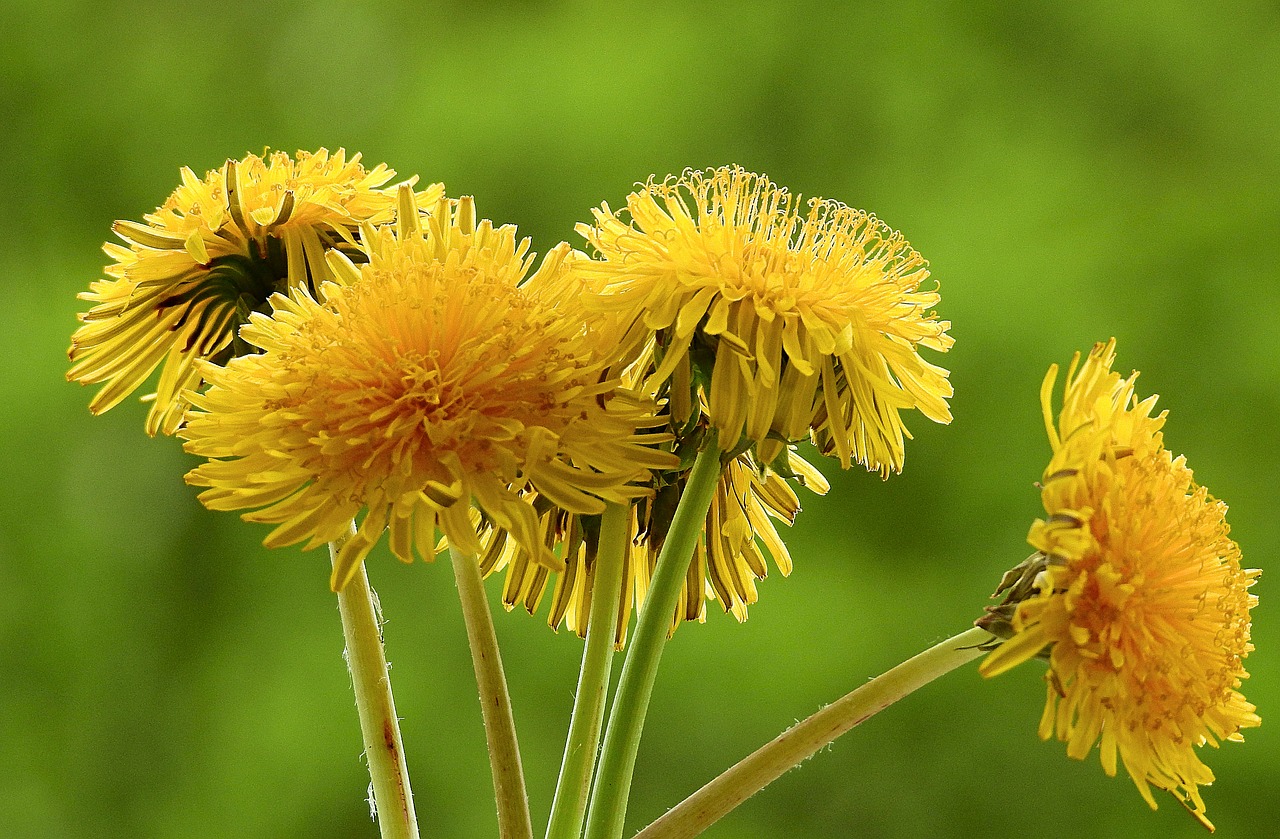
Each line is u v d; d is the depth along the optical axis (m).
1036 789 1.53
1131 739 0.55
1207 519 0.56
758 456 0.56
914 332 0.57
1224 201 1.64
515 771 0.57
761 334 0.56
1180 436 1.59
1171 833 1.50
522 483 0.56
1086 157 1.66
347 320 0.56
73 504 1.65
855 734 1.54
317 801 1.54
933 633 1.52
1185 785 0.55
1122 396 0.56
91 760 1.60
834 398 0.57
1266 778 1.48
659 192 0.58
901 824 1.53
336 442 0.55
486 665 0.57
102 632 1.62
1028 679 1.54
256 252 0.58
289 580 1.62
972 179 1.64
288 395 0.56
